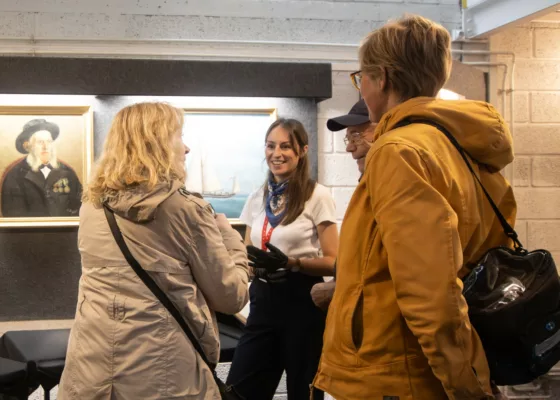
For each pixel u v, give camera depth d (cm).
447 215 128
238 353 264
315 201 268
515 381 143
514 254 148
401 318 138
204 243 180
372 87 155
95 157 339
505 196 163
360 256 143
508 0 344
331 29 372
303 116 359
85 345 175
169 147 184
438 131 143
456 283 126
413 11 381
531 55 389
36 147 330
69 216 333
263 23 365
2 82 316
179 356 174
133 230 175
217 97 347
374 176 137
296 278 257
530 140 390
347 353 143
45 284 338
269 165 273
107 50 347
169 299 176
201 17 358
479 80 367
